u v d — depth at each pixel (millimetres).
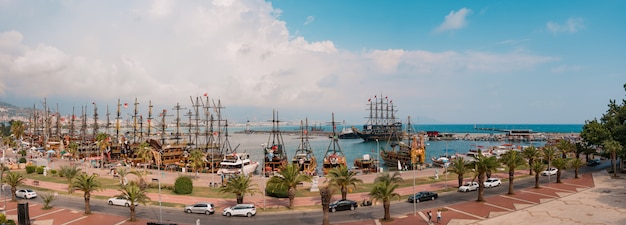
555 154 105312
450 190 84250
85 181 64750
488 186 86688
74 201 76188
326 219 55719
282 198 78500
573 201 70938
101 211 67812
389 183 61625
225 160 147500
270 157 145625
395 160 171375
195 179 106875
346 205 67250
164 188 89750
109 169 127875
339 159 144125
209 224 59375
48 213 66250
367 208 68938
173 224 54219
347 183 69000
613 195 75750
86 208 65625
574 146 123812
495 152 191250
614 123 109625
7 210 68062
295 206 70750
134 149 170000
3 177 82312
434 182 95438
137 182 91625
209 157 163000
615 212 62188
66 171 89625
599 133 111062
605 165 124750
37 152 186375
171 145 183500
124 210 68688
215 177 111875
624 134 104688
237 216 64375
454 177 103125
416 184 92750
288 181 68625
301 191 86188
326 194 55812
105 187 91438
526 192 80688
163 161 152750
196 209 66188
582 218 58906
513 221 58000
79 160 161750
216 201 76062
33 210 68438
